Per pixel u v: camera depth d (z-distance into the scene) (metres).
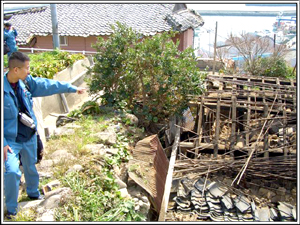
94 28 14.48
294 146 5.84
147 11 14.76
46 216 3.27
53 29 9.56
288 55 16.08
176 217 4.45
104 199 3.65
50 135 5.17
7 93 3.05
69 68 7.98
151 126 6.92
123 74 6.65
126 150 5.11
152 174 4.62
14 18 17.27
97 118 5.98
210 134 7.09
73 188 3.67
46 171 4.07
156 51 6.51
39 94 3.53
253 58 13.87
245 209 4.58
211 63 14.70
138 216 3.74
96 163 4.33
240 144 6.28
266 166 5.31
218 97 6.82
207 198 4.73
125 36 6.69
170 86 6.59
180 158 5.73
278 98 6.87
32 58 7.96
